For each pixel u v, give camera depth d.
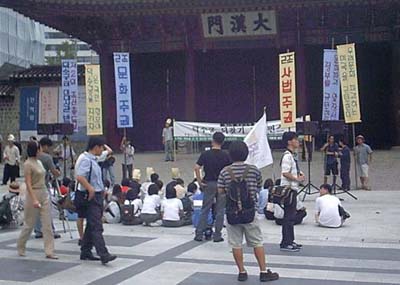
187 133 32.66
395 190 24.17
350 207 19.34
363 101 41.72
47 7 35.19
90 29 39.53
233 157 9.91
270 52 42.22
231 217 9.73
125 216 16.42
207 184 13.52
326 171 23.67
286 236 12.46
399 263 11.23
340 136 30.77
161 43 40.09
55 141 38.12
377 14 36.91
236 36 38.59
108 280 10.06
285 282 9.78
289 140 12.53
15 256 12.13
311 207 19.42
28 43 66.25
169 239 14.09
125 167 27.33
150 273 10.55
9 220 16.14
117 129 41.22
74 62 31.36
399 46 38.34
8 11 60.00
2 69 48.53
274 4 35.22
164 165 31.53
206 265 11.18
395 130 39.81
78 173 11.34
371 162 30.45
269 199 15.27
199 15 37.56
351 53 25.48
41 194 11.90
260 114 43.03
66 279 10.14
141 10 36.25
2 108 42.41
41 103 41.84
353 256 11.91
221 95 43.50
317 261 11.45
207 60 43.16
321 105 42.22
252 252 12.53
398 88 38.91
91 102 25.97
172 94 43.88
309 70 42.16
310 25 38.31
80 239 12.84
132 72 43.88
